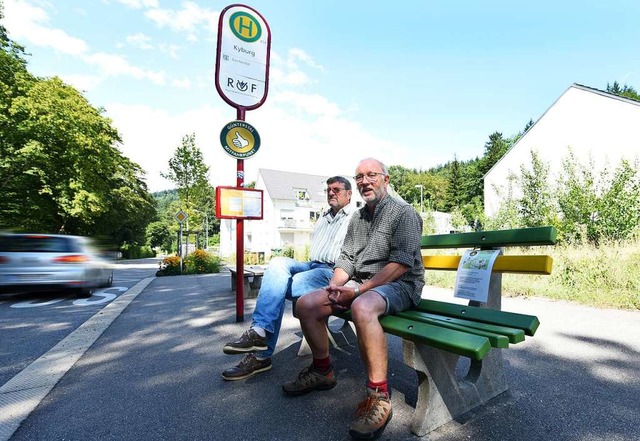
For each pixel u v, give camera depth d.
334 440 1.68
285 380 2.44
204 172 22.20
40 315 5.09
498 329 1.58
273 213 44.28
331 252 2.91
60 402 2.15
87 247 7.29
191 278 11.77
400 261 2.01
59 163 21.95
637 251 5.34
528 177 10.66
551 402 1.99
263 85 4.46
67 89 22.88
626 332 3.37
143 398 2.19
